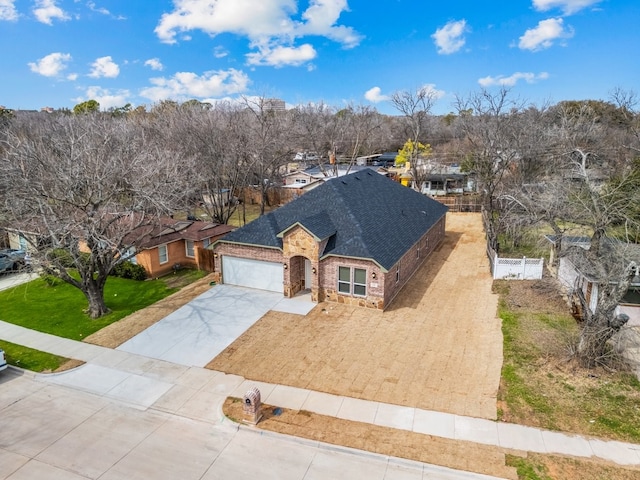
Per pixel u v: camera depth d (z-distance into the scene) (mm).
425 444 12391
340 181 28344
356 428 13172
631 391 14555
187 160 34156
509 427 13023
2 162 20906
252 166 41875
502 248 32938
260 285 24844
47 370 16828
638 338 17906
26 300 24016
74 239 20656
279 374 16312
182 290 25219
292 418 13719
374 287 21719
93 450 12547
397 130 94625
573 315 20578
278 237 23969
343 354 17688
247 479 11344
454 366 16609
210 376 16297
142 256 27422
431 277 27000
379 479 11258
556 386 14984
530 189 28594
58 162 23406
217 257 25547
